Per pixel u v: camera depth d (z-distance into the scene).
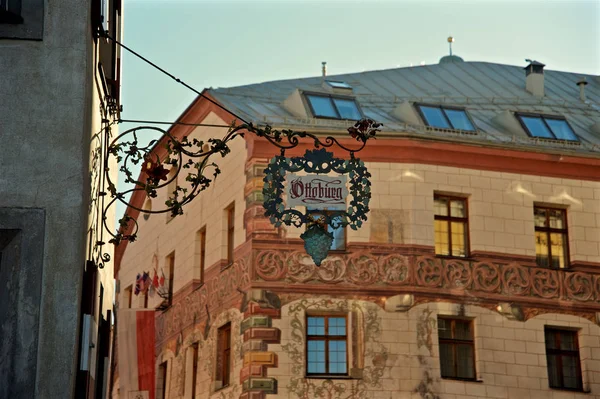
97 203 13.67
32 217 11.23
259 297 29.44
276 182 13.28
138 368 22.41
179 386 33.56
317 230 13.41
